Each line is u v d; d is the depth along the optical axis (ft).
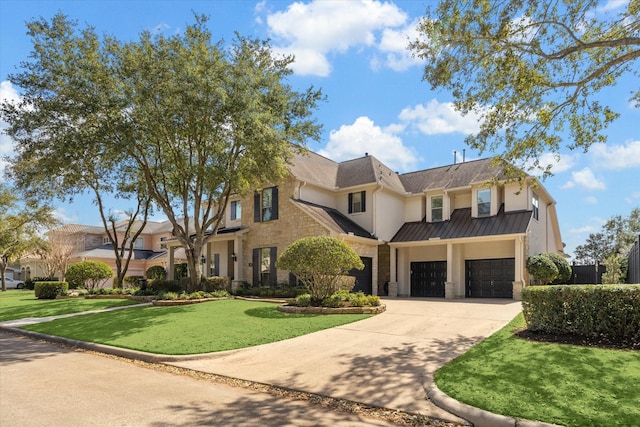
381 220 76.74
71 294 80.48
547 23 33.24
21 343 38.04
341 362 26.30
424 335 33.30
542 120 37.17
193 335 35.32
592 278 73.56
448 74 35.58
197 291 63.98
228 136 57.11
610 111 36.50
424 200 82.02
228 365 27.07
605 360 21.58
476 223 71.26
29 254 136.56
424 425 16.96
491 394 18.43
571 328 27.30
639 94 35.81
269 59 60.29
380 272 80.53
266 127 54.65
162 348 31.27
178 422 17.12
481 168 76.84
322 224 67.56
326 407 19.19
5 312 59.62
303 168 79.46
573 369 20.51
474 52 34.58
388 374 23.35
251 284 77.05
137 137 53.36
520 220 66.49
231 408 19.02
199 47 53.52
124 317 46.44
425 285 78.38
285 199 73.82
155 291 70.44
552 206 83.56
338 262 47.26
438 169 86.22
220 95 50.55
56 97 51.72
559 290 28.14
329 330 36.40
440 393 19.38
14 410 18.66
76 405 19.39
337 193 81.51
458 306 51.78
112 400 20.21
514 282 62.54
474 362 23.35
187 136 58.03
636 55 31.04
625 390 17.74
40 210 107.65
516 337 28.60
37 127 51.55
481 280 72.38
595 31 35.58
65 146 50.06
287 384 22.63
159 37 52.80
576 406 16.55
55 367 27.91
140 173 71.46
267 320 41.39
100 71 51.44
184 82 50.11
